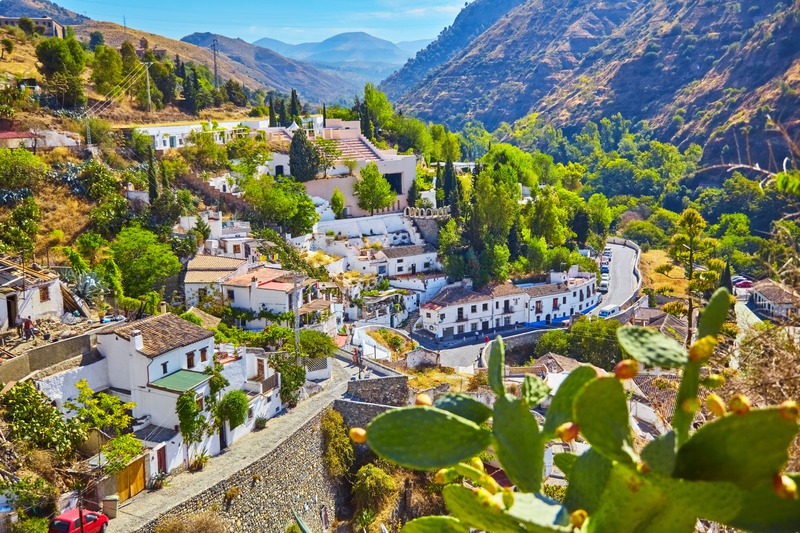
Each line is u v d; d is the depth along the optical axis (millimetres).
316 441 45344
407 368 63344
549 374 56406
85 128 88562
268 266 72125
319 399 50375
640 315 83500
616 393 5789
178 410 38031
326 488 44625
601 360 73062
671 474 5543
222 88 140250
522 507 6254
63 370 38781
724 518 5660
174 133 98750
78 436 35000
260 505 38781
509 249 99125
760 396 11492
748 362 12180
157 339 41406
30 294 43125
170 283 66562
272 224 87688
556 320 92312
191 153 95812
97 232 70938
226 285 64375
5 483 30156
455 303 85125
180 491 35219
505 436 6691
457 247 96062
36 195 72812
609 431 5777
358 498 43750
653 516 5910
